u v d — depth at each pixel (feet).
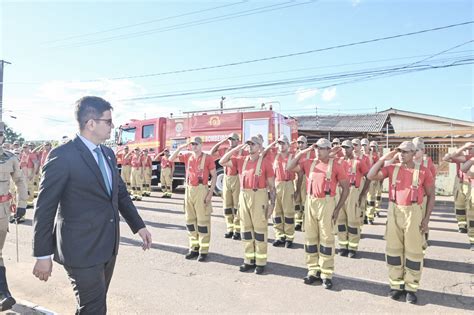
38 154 46.83
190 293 15.79
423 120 100.42
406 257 15.29
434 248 23.77
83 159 8.65
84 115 8.87
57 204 8.38
